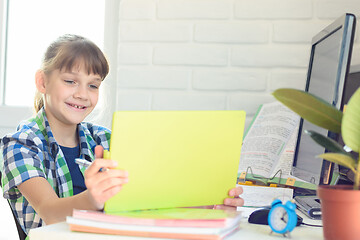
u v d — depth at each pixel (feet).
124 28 6.91
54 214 3.56
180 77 6.79
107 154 2.93
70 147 5.07
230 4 6.66
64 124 5.01
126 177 2.87
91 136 5.47
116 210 2.97
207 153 3.24
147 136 2.95
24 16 7.69
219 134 3.26
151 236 2.57
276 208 2.87
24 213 4.44
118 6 7.22
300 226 3.26
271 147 5.66
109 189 2.85
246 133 6.13
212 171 3.31
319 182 3.59
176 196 3.18
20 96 7.75
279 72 6.56
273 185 5.25
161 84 6.82
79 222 2.64
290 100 2.75
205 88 6.72
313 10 6.47
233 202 3.45
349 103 2.51
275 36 6.56
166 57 6.81
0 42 7.70
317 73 4.84
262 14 6.59
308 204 3.95
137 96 6.88
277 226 2.84
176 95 6.79
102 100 7.08
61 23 7.59
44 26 7.64
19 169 4.15
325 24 6.45
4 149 4.40
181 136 3.08
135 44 6.89
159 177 3.06
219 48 6.69
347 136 2.58
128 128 2.88
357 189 2.66
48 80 4.90
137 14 6.88
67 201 3.45
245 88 6.63
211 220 2.55
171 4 6.79
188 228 2.54
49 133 4.77
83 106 4.93
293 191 5.06
